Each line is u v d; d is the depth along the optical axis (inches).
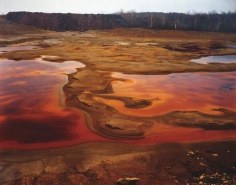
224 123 532.4
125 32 2664.9
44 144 456.8
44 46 1788.9
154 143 455.2
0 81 863.7
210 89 782.5
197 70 1048.2
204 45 1921.8
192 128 512.7
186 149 434.6
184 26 3169.3
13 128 518.0
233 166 393.4
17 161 405.1
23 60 1262.3
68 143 459.5
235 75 975.6
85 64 1152.2
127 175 367.9
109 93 729.6
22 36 2413.9
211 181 358.9
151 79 900.6
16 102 664.4
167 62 1190.9
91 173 371.9
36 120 555.2
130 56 1334.9
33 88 785.6
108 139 473.4
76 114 587.8
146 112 591.8
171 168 385.1
